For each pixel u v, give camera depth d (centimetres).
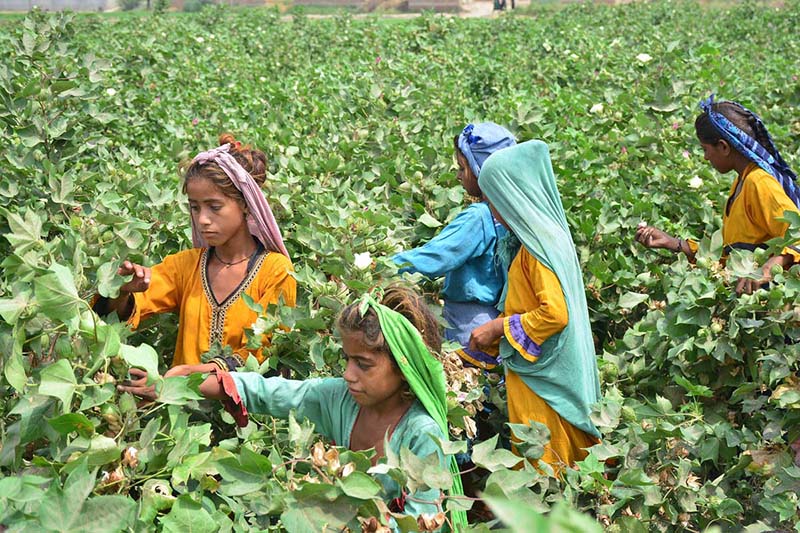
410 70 917
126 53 962
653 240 442
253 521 240
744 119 426
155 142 691
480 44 1438
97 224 352
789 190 429
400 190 495
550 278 334
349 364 249
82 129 552
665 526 312
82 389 222
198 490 238
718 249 414
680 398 384
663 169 554
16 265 265
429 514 230
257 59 1321
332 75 977
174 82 934
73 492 182
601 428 336
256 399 274
